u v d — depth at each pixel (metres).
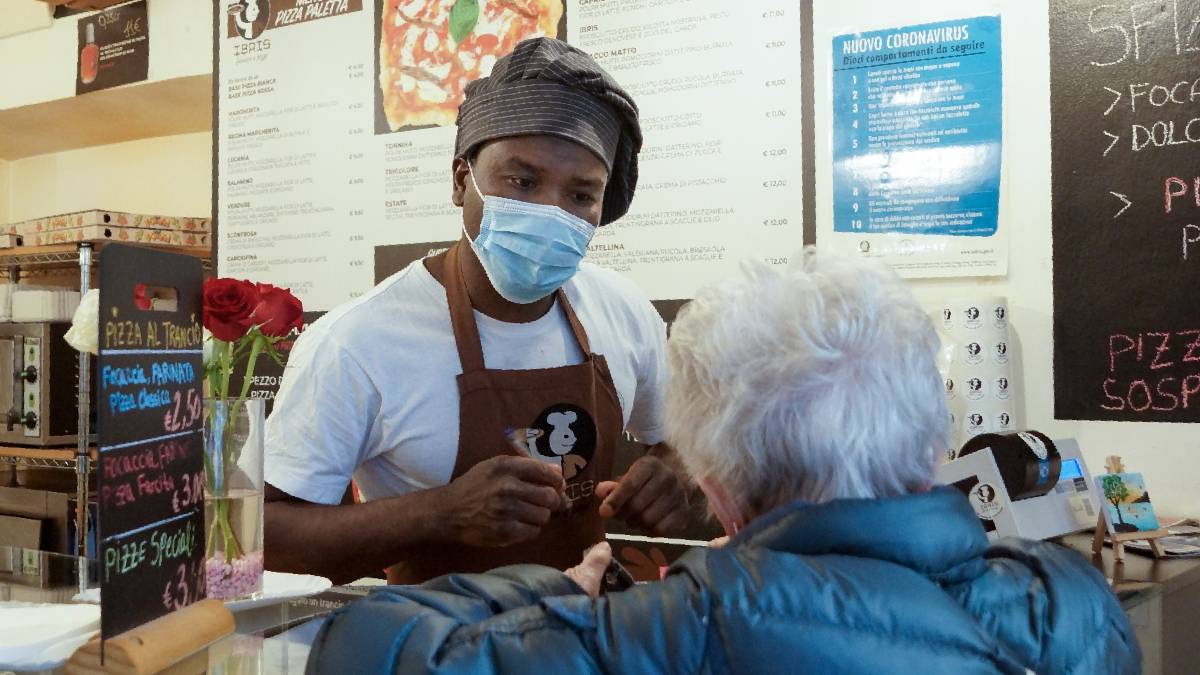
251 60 3.50
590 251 2.90
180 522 1.06
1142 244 2.30
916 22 2.50
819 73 2.61
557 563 1.68
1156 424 2.29
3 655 0.92
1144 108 2.29
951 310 2.36
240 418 1.18
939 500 0.78
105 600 0.92
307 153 3.39
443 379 1.64
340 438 1.59
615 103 1.63
